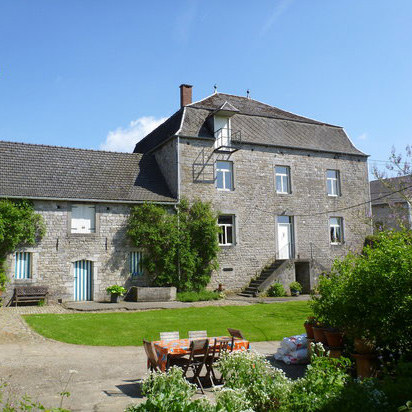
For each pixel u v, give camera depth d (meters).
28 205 17.62
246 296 20.64
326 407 4.81
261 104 26.25
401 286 6.79
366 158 26.19
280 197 23.00
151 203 19.67
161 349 7.79
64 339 11.43
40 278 17.66
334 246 24.20
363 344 7.28
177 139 20.78
